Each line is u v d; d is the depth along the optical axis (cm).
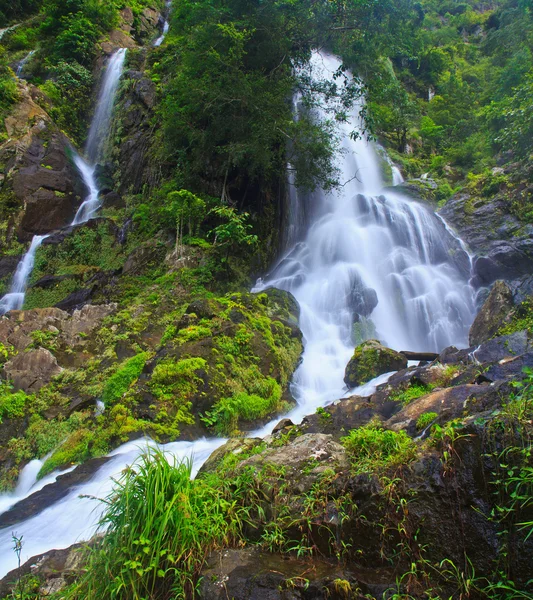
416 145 2434
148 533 312
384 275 1330
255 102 1356
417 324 1227
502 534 277
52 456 708
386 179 2094
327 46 1566
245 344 866
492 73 2925
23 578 379
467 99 2634
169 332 881
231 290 1195
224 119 1388
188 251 1222
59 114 2066
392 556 299
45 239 1481
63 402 805
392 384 673
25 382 840
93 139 2117
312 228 1630
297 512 343
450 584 278
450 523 295
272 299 1091
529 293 1052
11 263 1458
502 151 1956
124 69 2242
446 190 1784
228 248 1305
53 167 1727
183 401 745
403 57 3083
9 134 1762
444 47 3341
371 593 276
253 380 826
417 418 482
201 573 312
